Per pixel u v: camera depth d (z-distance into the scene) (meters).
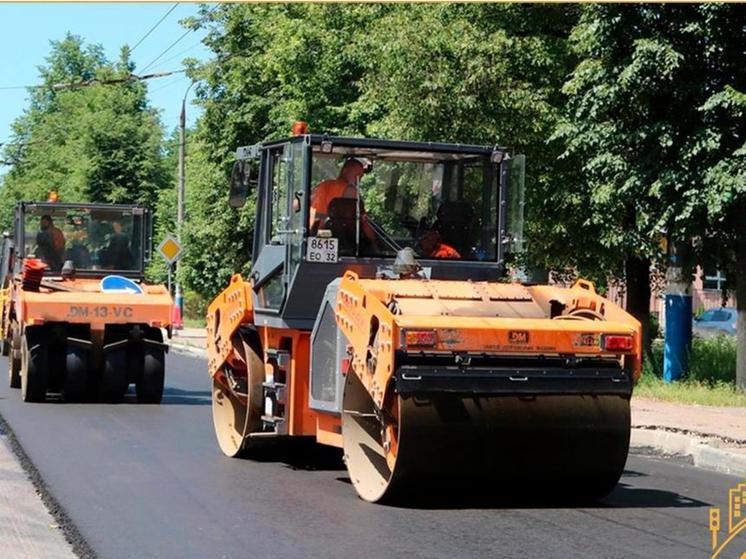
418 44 34.78
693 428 24.11
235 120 62.00
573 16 36.41
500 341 15.34
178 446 21.83
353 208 18.66
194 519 15.14
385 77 36.38
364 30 49.56
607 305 16.69
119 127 84.56
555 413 15.59
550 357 15.73
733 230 31.44
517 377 15.41
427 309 15.98
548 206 36.69
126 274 32.66
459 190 19.11
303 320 18.62
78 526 14.66
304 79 52.88
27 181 125.00
